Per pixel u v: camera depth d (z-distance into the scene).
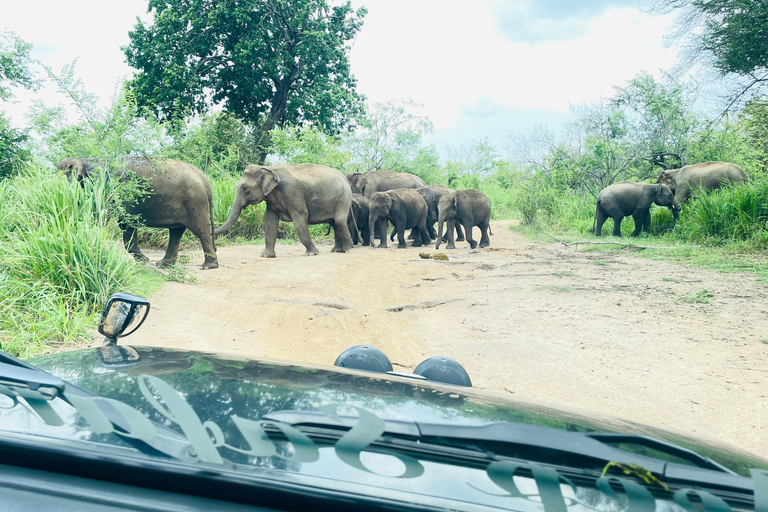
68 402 0.87
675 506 0.75
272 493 0.71
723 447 1.15
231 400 0.96
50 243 5.81
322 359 4.91
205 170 19.25
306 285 8.27
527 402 1.30
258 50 27.86
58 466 0.75
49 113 7.98
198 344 5.05
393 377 1.35
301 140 22.80
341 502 0.70
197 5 27.56
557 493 0.74
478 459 0.82
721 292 7.59
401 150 29.58
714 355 5.03
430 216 17.75
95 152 8.01
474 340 5.52
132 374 1.09
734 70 14.27
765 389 4.23
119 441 0.78
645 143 20.56
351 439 0.84
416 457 0.81
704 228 12.94
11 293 5.30
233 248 13.70
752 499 0.79
